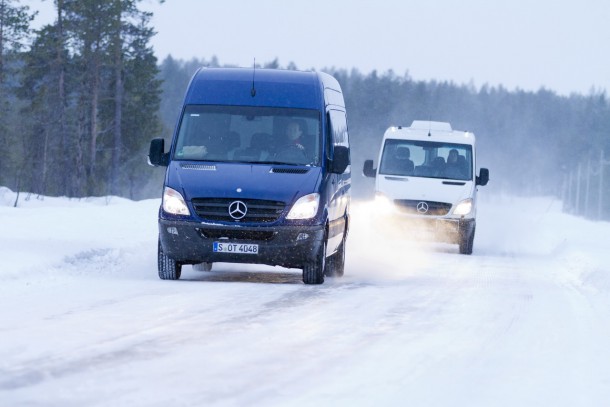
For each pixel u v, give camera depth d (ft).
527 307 63.05
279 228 73.05
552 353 44.06
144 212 168.66
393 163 132.36
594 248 129.90
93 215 151.53
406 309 58.90
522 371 39.11
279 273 86.94
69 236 107.04
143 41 386.52
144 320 49.47
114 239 106.73
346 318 53.42
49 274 75.05
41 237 102.94
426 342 45.75
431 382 35.83
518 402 33.17
